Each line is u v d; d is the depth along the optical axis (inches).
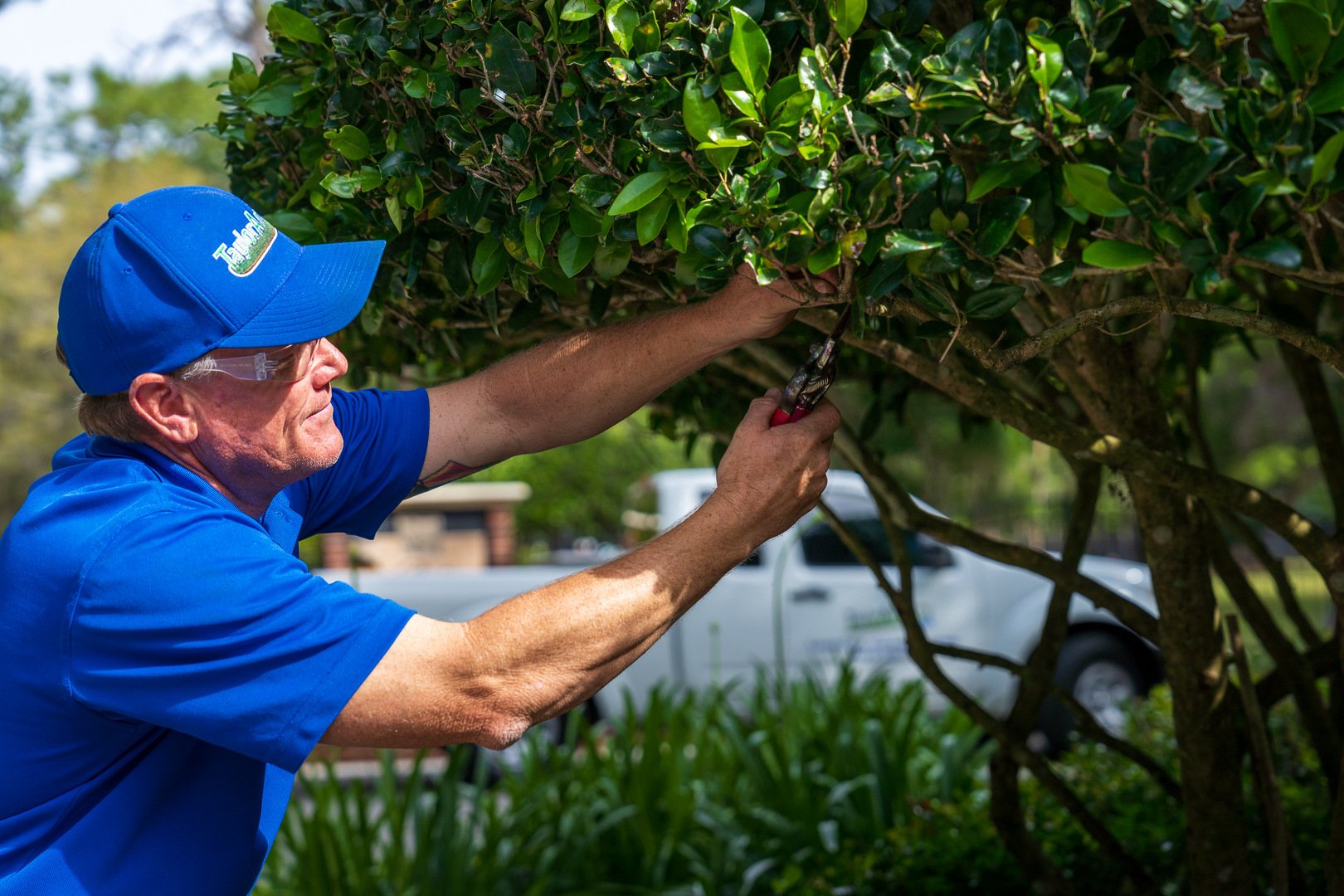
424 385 121.6
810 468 65.3
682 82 61.1
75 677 58.2
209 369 61.4
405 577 281.1
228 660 57.0
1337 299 109.0
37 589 58.3
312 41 72.3
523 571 287.7
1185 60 59.2
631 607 60.3
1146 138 55.2
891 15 61.8
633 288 80.5
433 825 171.3
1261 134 52.5
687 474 299.3
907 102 57.6
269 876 172.2
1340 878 84.3
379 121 72.1
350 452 77.0
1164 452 89.4
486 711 58.8
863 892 142.4
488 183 66.1
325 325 64.1
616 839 178.4
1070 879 131.2
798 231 57.7
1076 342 85.4
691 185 61.8
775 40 62.4
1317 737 111.6
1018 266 59.6
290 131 82.4
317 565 333.7
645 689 274.5
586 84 63.1
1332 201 61.9
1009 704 272.7
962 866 138.5
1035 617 274.5
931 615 274.8
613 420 78.7
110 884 60.8
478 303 85.1
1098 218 67.3
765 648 274.4
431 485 80.7
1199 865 99.9
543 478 719.1
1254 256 52.6
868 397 139.1
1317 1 51.6
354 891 167.8
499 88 62.6
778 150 57.1
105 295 60.2
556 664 59.2
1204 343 123.4
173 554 57.5
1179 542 93.7
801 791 180.7
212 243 61.7
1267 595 409.4
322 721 57.4
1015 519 742.5
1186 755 98.8
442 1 64.8
